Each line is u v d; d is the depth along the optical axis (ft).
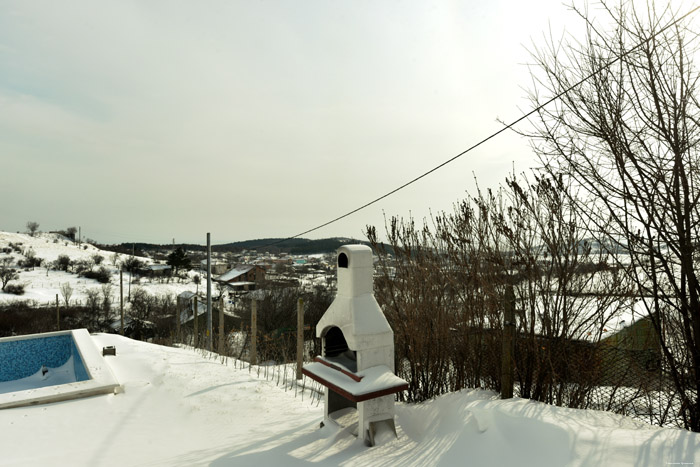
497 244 17.13
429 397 20.24
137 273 303.68
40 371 44.98
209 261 62.95
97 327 147.13
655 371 13.06
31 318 147.54
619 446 10.18
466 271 18.67
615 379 14.30
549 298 15.28
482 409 14.01
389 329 16.99
